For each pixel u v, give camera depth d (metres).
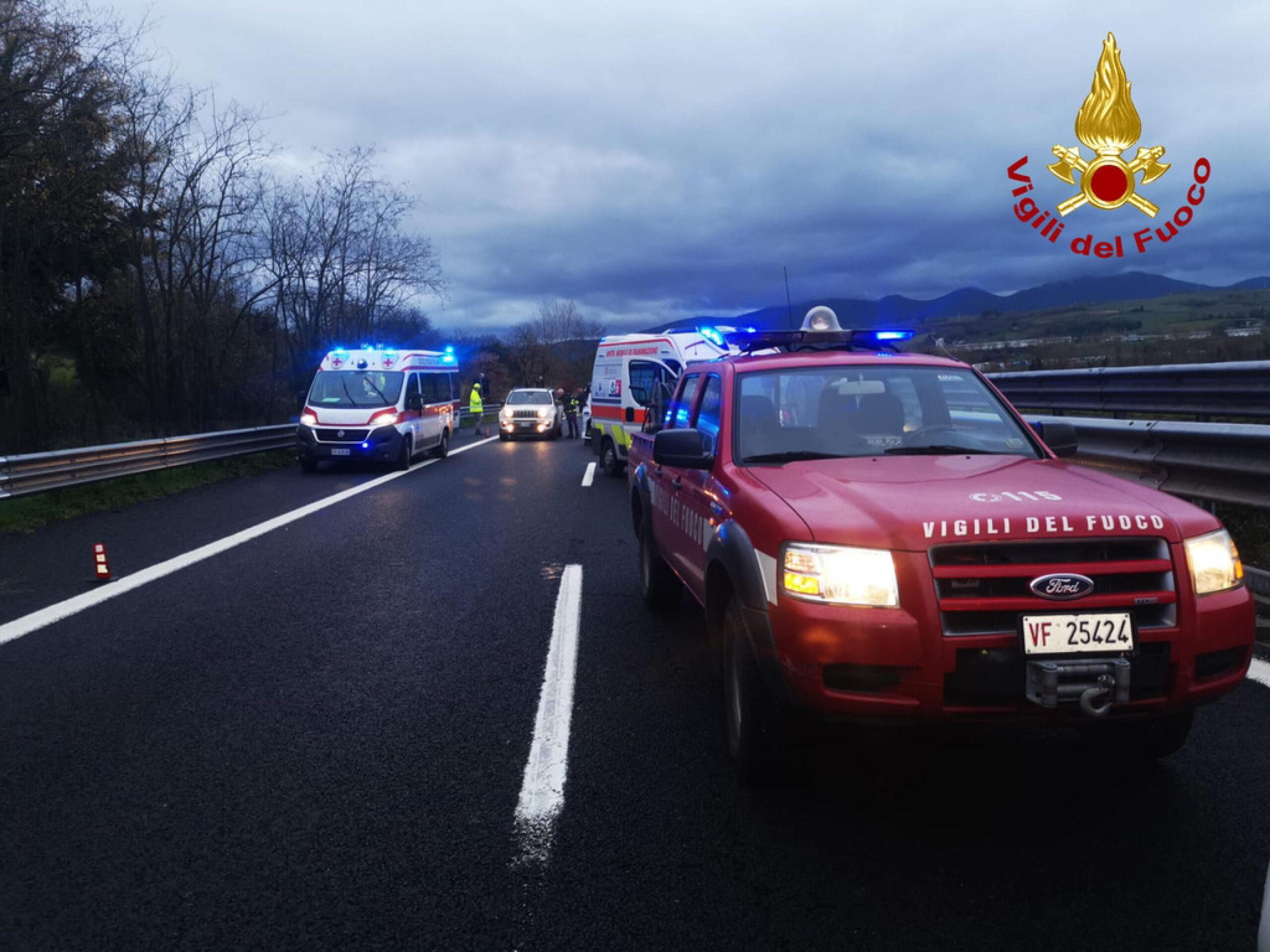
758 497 3.91
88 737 4.46
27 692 5.14
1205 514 3.49
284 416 28.72
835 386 4.95
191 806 3.71
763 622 3.50
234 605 7.18
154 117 21.59
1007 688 3.18
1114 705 3.18
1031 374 13.76
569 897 3.00
